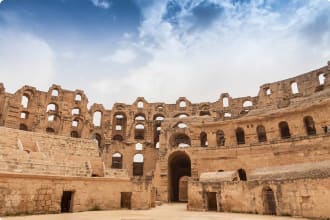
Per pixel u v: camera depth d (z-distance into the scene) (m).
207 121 54.47
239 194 26.70
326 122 37.50
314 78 55.00
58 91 65.50
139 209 29.42
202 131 50.41
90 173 29.22
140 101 71.00
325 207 20.12
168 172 47.38
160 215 23.17
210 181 30.44
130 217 20.92
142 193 30.30
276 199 23.52
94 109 67.56
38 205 22.19
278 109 48.19
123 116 71.00
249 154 42.06
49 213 22.75
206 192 29.22
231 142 47.06
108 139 61.91
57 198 23.66
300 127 40.56
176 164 55.59
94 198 26.77
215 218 20.95
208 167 44.91
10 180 20.92
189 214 24.45
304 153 36.34
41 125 59.47
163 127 56.00
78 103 66.50
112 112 67.44
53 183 23.72
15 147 29.59
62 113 63.09
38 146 30.88
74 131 65.19
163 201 45.19
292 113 41.81
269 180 24.50
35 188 22.31
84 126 62.12
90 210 26.11
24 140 31.45
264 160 40.19
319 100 39.25
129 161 59.00
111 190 28.34
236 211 26.45
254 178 28.78
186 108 69.94
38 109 61.25
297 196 22.08
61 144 34.34
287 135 48.00
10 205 20.52
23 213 21.11
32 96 62.59
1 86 58.34
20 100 59.59
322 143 34.91
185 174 57.72
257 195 25.27
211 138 49.19
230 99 67.12
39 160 25.73
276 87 60.81
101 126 66.62
